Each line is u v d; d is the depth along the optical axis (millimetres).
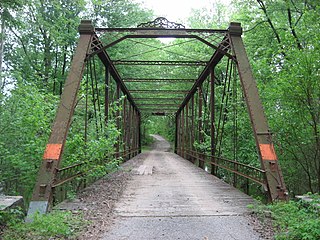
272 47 14633
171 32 10852
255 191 15477
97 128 11039
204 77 18141
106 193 8766
